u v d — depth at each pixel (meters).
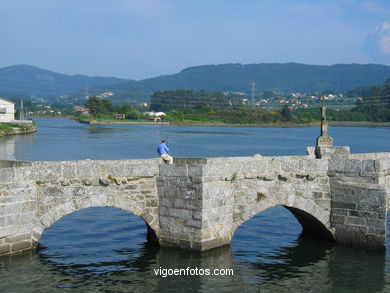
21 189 21.55
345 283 21.22
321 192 26.30
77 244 25.75
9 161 25.66
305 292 20.25
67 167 22.47
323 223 26.33
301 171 25.92
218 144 107.62
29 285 19.97
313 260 23.92
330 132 161.75
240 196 24.75
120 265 22.61
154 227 24.41
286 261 23.77
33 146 93.38
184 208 23.56
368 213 25.11
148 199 24.19
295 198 25.88
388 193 26.80
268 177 25.09
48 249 24.72
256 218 32.47
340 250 25.45
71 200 22.55
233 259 23.92
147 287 20.31
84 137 122.94
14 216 21.41
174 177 23.77
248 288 20.53
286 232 29.02
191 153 86.12
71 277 21.00
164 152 26.92
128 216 32.16
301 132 166.25
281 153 88.31
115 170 23.31
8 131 123.12
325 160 26.34
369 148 99.06
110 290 19.89
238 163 24.53
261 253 24.97
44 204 22.16
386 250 25.25
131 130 163.50
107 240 26.55
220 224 23.98
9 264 21.41
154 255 23.77
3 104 153.88
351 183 25.72
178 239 23.88
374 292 20.31
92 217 31.77
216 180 23.62
